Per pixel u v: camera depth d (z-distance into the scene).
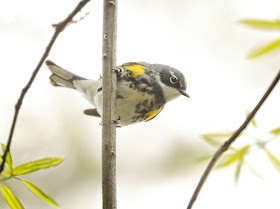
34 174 13.99
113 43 6.96
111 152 6.53
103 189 6.38
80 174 14.25
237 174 7.35
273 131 7.21
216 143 7.58
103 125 6.68
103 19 7.02
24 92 5.78
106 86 6.83
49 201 5.98
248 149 7.21
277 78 5.68
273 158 7.12
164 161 15.27
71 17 5.82
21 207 5.94
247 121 5.74
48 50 5.82
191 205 5.51
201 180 5.64
